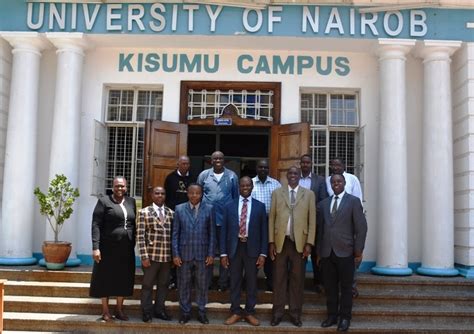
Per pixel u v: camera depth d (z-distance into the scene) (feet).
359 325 20.95
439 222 25.49
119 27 26.55
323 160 28.86
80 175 27.96
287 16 26.48
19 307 21.83
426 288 23.72
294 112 28.30
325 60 28.53
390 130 25.85
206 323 20.57
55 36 26.35
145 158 27.02
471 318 21.62
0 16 26.71
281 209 20.77
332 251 20.29
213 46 28.09
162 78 28.60
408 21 26.25
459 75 26.91
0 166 27.37
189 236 20.65
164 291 21.09
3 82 27.35
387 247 25.31
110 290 20.15
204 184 22.77
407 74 28.12
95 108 28.53
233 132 30.45
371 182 27.81
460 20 26.23
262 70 28.45
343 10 26.45
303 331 20.38
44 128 28.14
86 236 27.68
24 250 26.13
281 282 20.74
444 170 25.68
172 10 26.61
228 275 22.54
